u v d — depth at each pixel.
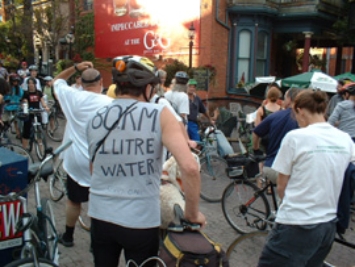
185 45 13.55
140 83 2.03
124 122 1.99
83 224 4.36
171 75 11.70
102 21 16.80
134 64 2.02
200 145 6.35
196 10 13.09
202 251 1.93
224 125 9.23
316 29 13.85
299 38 15.55
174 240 2.02
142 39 15.00
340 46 16.20
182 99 5.93
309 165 2.30
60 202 5.26
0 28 19.66
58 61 16.72
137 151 1.95
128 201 1.97
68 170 3.62
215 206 5.45
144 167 1.96
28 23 17.77
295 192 2.36
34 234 2.80
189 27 13.34
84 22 17.62
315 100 2.43
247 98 13.06
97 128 2.04
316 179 2.29
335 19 14.27
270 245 2.48
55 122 10.75
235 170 4.37
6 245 2.63
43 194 5.58
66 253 3.79
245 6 13.03
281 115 3.90
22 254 2.62
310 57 15.52
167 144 1.90
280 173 2.43
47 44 18.16
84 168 3.54
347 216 2.36
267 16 13.53
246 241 3.46
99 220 2.03
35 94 8.05
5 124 8.67
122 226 1.96
